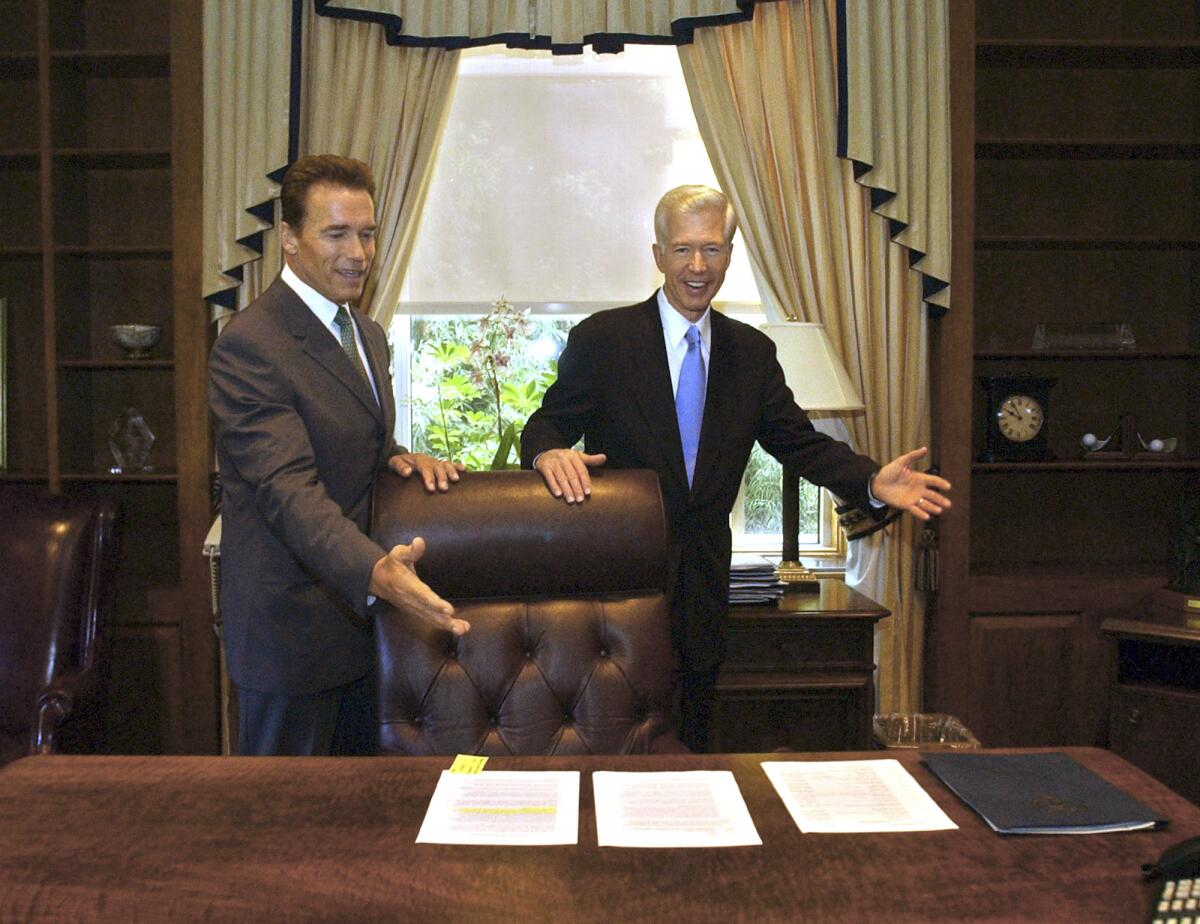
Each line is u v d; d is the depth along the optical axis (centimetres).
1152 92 362
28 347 360
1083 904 112
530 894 114
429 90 330
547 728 179
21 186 358
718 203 229
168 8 351
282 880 117
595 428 243
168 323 357
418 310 355
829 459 234
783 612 264
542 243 356
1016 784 142
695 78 331
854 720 268
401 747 175
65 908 111
